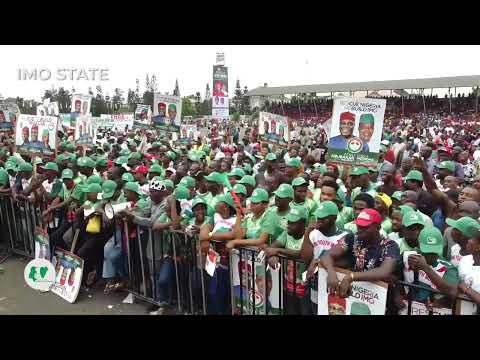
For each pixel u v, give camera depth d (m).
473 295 3.83
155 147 15.07
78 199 7.78
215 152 15.91
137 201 6.98
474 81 48.00
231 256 5.55
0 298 7.01
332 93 56.88
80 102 15.53
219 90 36.59
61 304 6.77
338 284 4.07
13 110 16.95
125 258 7.02
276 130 12.75
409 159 9.81
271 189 8.07
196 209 6.00
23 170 9.15
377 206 5.52
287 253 4.99
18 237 9.16
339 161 7.02
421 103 54.28
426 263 4.03
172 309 6.40
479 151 16.19
